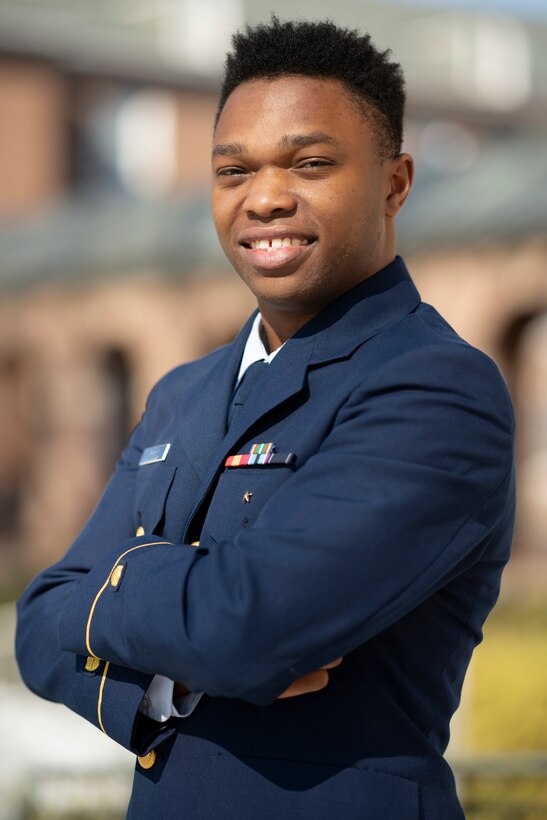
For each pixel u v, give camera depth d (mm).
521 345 11586
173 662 1863
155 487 2195
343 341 2066
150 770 2018
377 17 28469
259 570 1823
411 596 1865
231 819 1897
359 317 2080
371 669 1947
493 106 18594
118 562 2012
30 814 4965
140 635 1892
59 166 25891
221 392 2195
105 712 2033
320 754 1906
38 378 18500
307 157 2023
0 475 19469
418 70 27781
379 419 1891
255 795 1900
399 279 2145
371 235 2086
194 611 1844
